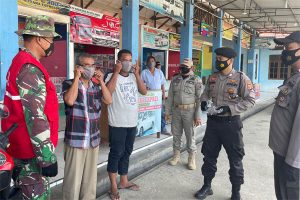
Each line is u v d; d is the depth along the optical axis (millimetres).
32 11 6734
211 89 3855
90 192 3264
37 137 2104
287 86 2791
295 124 2586
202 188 4004
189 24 9438
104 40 9281
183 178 4617
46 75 2236
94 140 3170
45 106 2232
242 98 3691
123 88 3697
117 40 9867
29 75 2102
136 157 5230
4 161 1892
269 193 4172
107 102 3363
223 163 5383
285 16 14484
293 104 2732
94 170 3260
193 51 16219
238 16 14422
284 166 2805
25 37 2244
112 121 3691
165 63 13234
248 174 4879
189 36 9484
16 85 2109
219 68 3723
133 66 3930
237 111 3643
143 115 6297
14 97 2119
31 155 2215
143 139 6539
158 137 6723
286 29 18938
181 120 5090
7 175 1893
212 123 3807
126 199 3836
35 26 2189
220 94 3740
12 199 2096
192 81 4922
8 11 3822
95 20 8844
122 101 3682
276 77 25344
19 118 2150
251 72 19953
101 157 5105
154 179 4547
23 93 2080
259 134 7988
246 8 12477
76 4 8656
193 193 4090
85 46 9656
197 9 10953
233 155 3770
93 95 3166
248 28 17953
